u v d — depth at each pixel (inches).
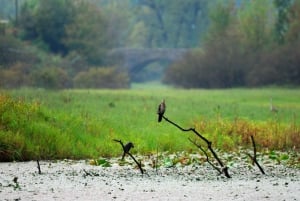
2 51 5123.0
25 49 5374.0
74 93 3533.5
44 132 1354.6
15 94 2817.4
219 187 952.3
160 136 1517.0
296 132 1604.3
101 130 1503.4
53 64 5506.9
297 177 1051.3
